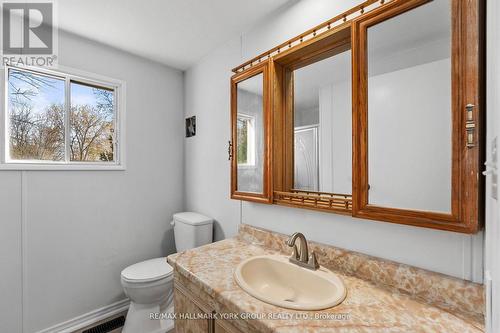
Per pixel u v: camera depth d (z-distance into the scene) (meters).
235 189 1.56
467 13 0.70
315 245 1.15
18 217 1.48
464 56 0.70
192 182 2.20
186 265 1.11
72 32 1.66
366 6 0.94
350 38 1.04
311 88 1.21
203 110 2.04
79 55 1.71
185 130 2.30
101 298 1.81
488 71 0.55
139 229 2.03
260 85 1.39
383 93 0.90
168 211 2.22
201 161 2.07
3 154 1.44
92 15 1.47
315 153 1.18
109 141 1.94
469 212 0.70
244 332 0.80
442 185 0.78
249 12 1.42
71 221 1.68
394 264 0.90
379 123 0.91
